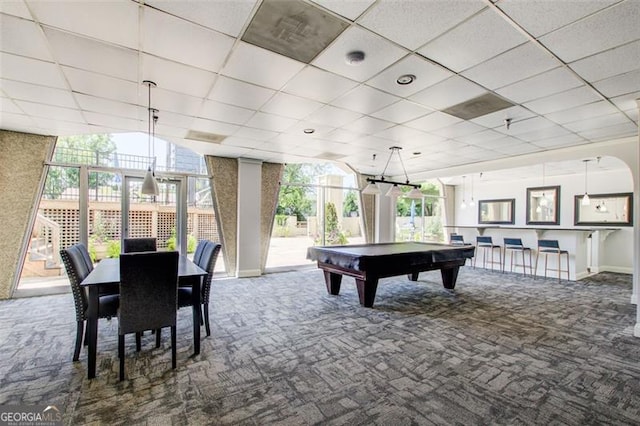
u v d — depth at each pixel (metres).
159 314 2.57
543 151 5.64
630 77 2.78
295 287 5.59
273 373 2.54
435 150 5.66
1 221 4.65
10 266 4.73
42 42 2.30
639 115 3.30
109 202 5.52
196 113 3.80
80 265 2.98
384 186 8.72
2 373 2.50
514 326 3.66
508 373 2.55
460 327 3.62
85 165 5.22
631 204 7.38
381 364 2.70
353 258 4.33
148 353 2.88
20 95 3.28
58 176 5.39
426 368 2.63
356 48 2.38
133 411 2.02
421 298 4.89
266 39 2.27
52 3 1.87
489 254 7.78
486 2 1.86
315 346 3.06
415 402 2.15
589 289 5.59
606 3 1.84
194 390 2.28
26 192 4.76
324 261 4.93
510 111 3.65
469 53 2.43
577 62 2.54
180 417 1.97
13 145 4.66
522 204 9.34
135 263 2.47
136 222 5.73
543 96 3.22
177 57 2.51
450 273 5.51
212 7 1.92
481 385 2.37
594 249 7.52
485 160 6.56
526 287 5.71
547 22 2.04
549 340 3.24
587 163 6.98
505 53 2.43
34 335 3.30
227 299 4.78
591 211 7.97
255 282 5.99
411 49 2.38
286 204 9.40
